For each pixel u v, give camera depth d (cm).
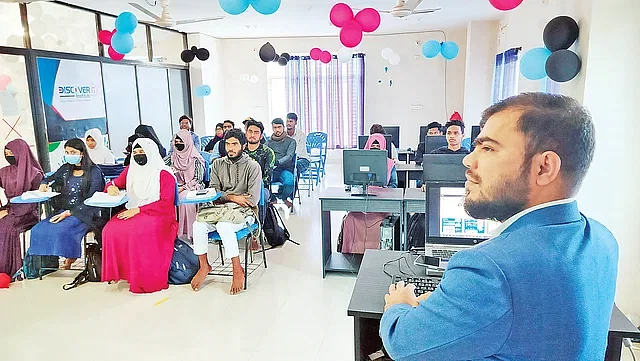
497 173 88
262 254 427
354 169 374
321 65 926
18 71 521
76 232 371
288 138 608
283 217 580
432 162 290
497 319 82
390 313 108
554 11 414
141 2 563
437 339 88
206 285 369
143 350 274
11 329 300
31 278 384
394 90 912
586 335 83
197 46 856
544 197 87
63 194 390
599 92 288
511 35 639
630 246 294
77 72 600
